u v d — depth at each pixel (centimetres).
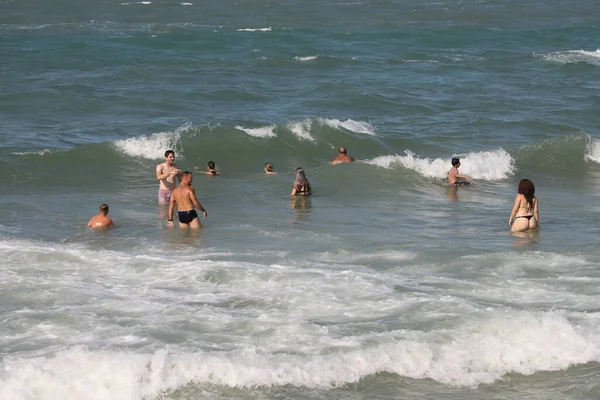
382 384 2505
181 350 2656
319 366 2548
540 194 5728
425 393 2467
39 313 2984
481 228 4612
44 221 4656
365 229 4553
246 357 2564
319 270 3581
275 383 2473
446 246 4116
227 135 6925
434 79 11056
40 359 2478
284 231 4453
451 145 7338
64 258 3709
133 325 2880
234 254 3928
